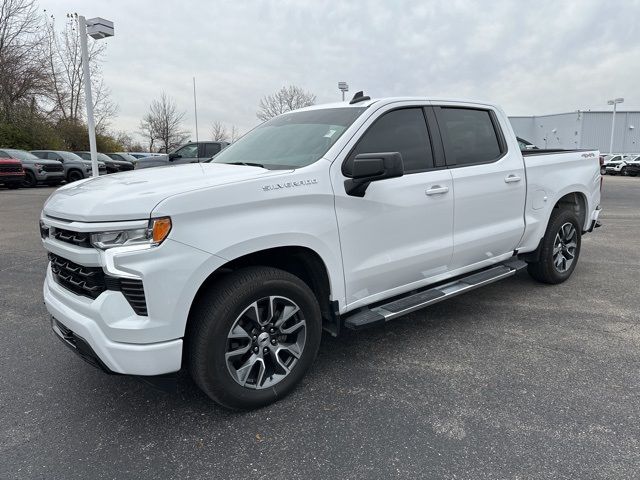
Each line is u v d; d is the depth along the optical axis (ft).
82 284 8.26
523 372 10.43
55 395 9.87
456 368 10.68
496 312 14.15
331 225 9.53
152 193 7.80
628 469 7.25
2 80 100.94
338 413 8.98
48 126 110.01
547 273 16.08
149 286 7.48
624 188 67.41
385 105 11.16
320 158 9.85
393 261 10.76
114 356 7.68
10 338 12.79
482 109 13.61
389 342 12.16
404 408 9.11
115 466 7.63
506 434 8.21
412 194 10.97
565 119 189.37
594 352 11.35
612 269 18.85
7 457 7.86
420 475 7.25
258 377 9.04
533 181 14.42
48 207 9.04
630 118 181.47
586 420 8.55
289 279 9.06
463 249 12.42
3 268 20.27
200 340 8.18
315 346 9.73
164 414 9.12
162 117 194.18
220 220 8.09
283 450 7.95
